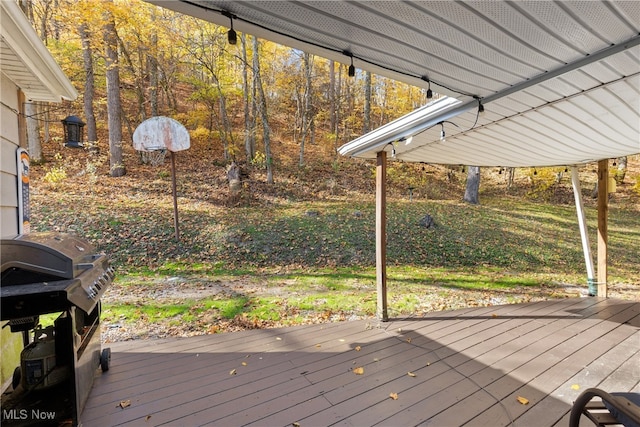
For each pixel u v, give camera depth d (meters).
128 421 1.87
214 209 7.82
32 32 1.95
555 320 3.57
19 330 1.78
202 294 4.56
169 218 7.09
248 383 2.30
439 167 13.45
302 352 2.82
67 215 6.57
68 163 8.88
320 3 1.18
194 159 10.50
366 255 6.55
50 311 1.51
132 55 10.41
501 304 4.27
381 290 3.63
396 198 10.16
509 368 2.53
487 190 12.00
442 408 2.02
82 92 10.23
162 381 2.32
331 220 7.82
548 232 8.28
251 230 7.00
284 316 3.86
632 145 3.51
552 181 11.12
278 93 13.73
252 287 4.93
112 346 2.96
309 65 11.77
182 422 1.87
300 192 9.61
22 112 2.65
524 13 1.28
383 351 2.83
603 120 2.64
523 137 3.16
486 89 2.06
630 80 1.91
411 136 2.99
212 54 9.87
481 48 1.56
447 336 3.16
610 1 1.21
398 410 1.99
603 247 4.51
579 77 1.87
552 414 1.97
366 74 11.13
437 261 6.55
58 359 1.82
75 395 1.69
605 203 4.48
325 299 4.45
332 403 2.06
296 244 6.71
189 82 10.41
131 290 4.62
